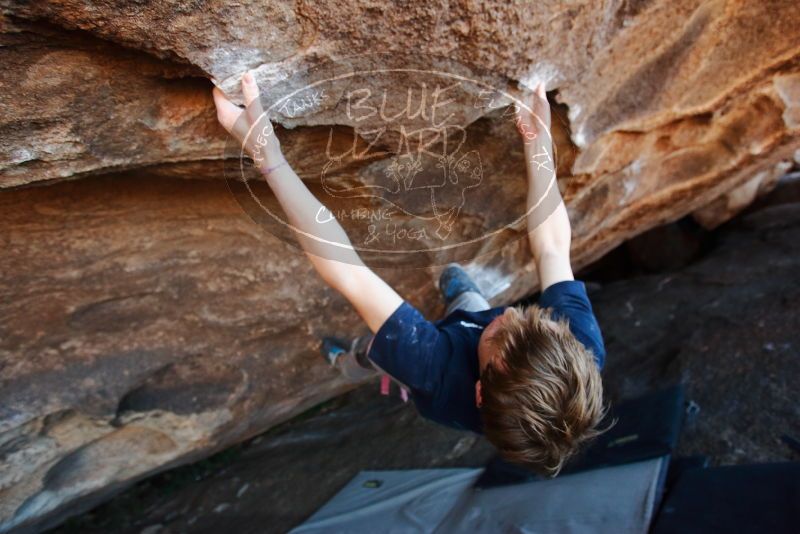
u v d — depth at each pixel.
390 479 2.78
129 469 2.37
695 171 2.33
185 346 2.02
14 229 1.42
